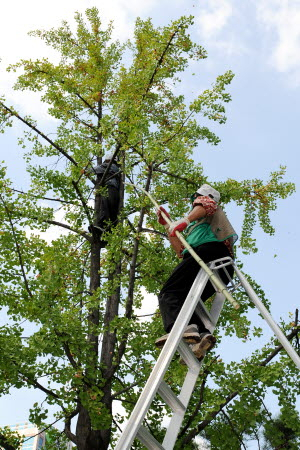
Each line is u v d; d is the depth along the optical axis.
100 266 9.14
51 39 10.22
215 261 4.46
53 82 9.17
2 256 7.03
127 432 3.48
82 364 6.68
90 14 10.31
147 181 7.60
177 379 6.72
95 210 8.56
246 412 6.84
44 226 7.86
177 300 4.46
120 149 7.83
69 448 7.39
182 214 8.02
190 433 6.89
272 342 7.30
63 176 7.98
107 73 9.36
